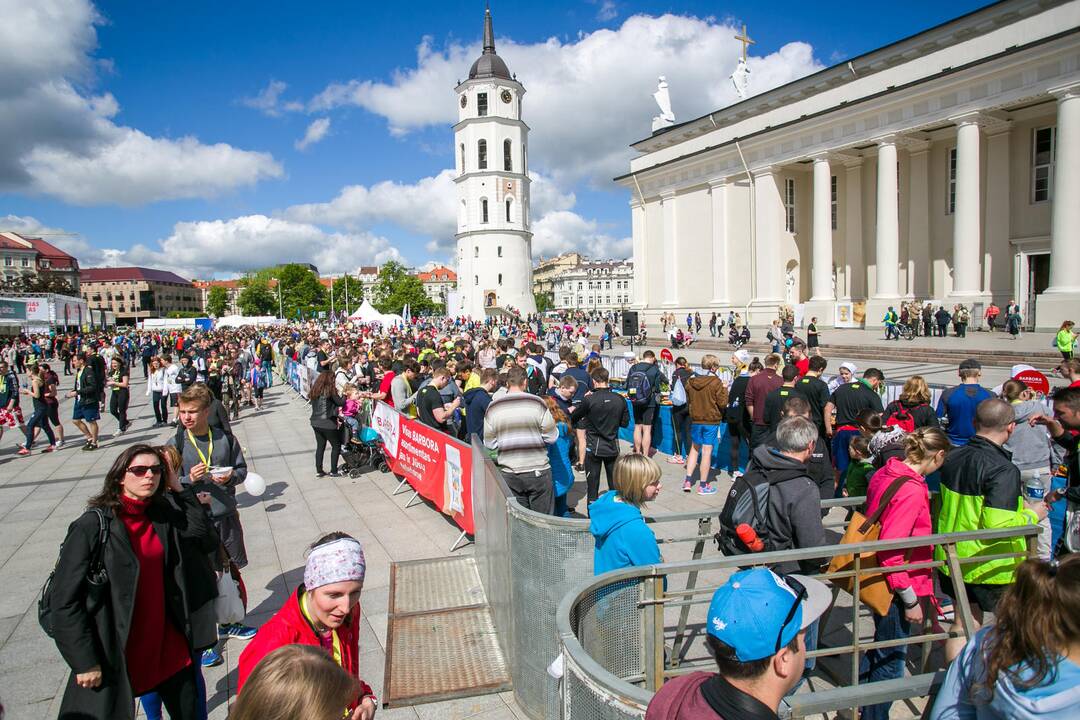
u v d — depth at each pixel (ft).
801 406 16.93
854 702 6.88
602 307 485.56
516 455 17.48
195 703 10.04
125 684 8.82
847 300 104.42
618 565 10.18
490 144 246.68
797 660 5.28
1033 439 16.16
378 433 31.96
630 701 5.86
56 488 30.40
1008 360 62.34
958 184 88.17
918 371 61.82
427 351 46.52
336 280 469.57
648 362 28.55
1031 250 89.76
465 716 12.13
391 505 26.16
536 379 31.60
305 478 31.58
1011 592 5.57
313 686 4.81
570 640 6.97
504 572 13.39
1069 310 76.33
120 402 46.39
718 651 5.17
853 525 11.68
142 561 9.32
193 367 50.34
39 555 21.20
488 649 14.35
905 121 93.91
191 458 15.66
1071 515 13.34
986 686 5.61
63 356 98.94
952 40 93.20
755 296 119.75
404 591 17.58
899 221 107.34
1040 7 83.46
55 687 13.37
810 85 110.73
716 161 126.41
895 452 14.55
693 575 12.45
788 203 119.96
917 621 10.55
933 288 102.83
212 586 10.53
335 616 7.27
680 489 27.48
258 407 59.31
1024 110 88.84
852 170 114.52
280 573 19.40
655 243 145.59
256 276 470.39
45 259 361.51
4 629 15.98
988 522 10.91
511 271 251.19
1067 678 5.13
